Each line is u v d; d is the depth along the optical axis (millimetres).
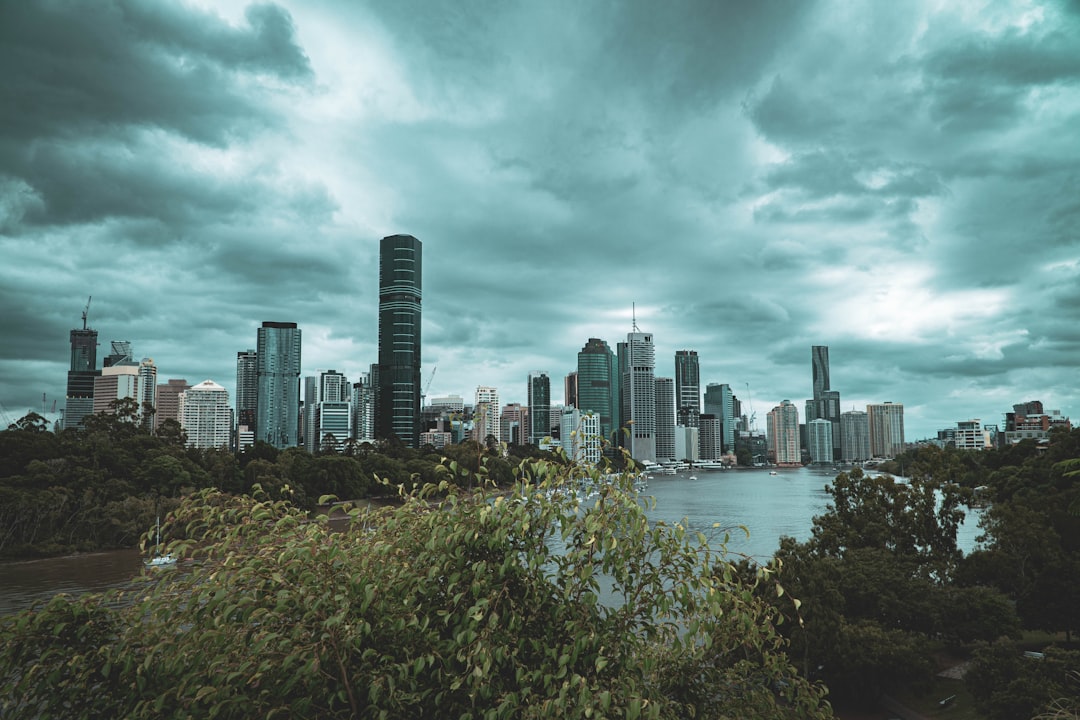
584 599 6680
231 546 6523
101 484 105000
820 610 35500
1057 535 43094
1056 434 109438
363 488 138875
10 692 5785
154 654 6094
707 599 6504
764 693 7980
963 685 37156
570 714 5836
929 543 51625
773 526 128375
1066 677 27922
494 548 6590
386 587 6238
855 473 55844
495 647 6172
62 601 6039
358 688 6227
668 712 6801
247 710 5770
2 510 90625
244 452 146500
